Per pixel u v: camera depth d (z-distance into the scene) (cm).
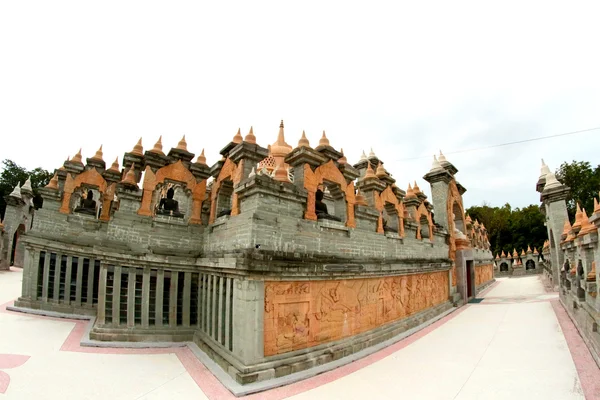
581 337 1138
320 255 1059
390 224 1614
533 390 747
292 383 809
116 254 1136
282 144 1773
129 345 1074
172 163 1314
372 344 1157
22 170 5144
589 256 1057
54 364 888
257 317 834
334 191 1249
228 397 720
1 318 1377
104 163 1775
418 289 1677
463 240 2434
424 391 764
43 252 1591
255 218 887
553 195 2358
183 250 1264
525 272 4838
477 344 1169
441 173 2403
